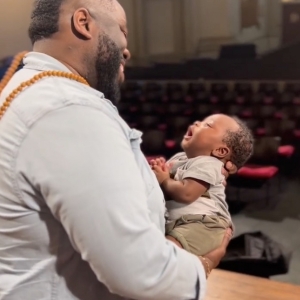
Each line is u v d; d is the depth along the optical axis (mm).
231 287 2543
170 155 5184
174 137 5746
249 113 5914
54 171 835
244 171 4465
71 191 823
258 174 4418
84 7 974
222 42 6055
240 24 5910
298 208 4629
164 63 6363
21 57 1102
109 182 826
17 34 5633
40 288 920
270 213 4594
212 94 6176
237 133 1388
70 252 928
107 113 917
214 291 2506
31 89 920
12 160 874
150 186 1023
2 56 5457
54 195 836
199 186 1295
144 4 6254
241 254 3377
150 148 5082
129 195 840
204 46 6168
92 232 818
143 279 841
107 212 817
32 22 1014
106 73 1016
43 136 853
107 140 856
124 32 1040
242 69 6016
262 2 5750
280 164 4934
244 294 2475
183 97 6301
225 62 6070
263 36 5840
